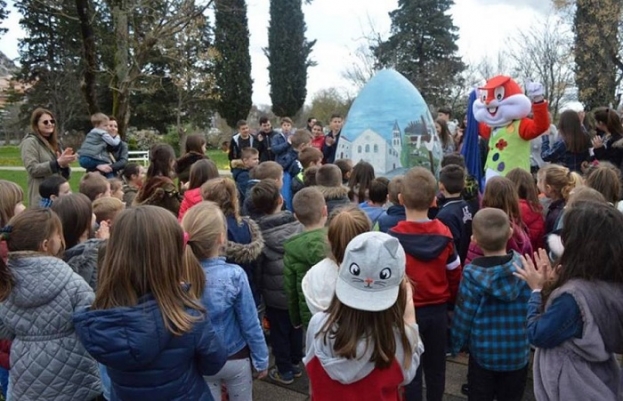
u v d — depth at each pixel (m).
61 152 5.44
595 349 1.90
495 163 5.93
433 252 2.94
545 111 5.40
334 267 2.64
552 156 6.30
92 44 8.34
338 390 2.01
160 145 4.60
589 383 1.94
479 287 2.78
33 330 2.31
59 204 3.02
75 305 2.35
